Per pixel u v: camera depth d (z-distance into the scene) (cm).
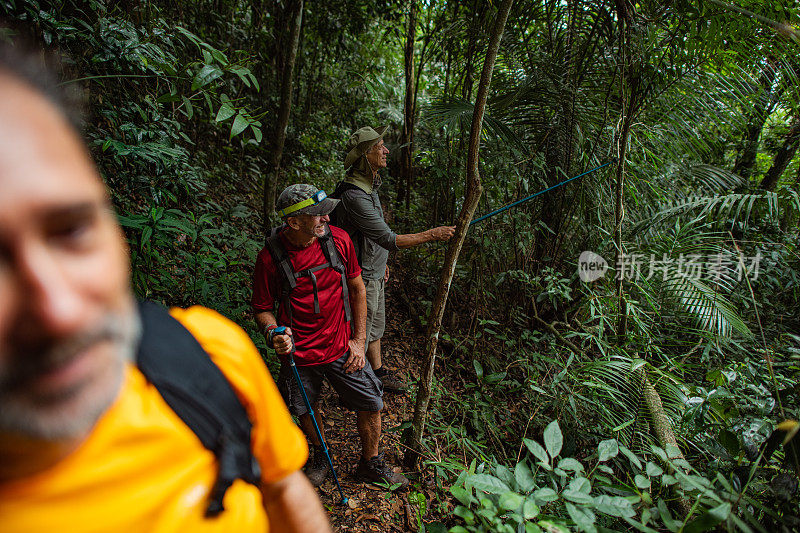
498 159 348
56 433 37
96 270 37
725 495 106
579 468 112
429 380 225
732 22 242
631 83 285
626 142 282
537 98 346
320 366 220
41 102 36
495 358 346
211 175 419
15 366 34
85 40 220
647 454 189
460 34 437
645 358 239
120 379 41
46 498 45
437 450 225
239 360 66
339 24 594
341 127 745
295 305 208
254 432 70
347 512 220
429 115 327
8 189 31
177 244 275
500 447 267
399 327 389
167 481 53
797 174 503
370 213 265
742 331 225
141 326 58
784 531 103
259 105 520
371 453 235
